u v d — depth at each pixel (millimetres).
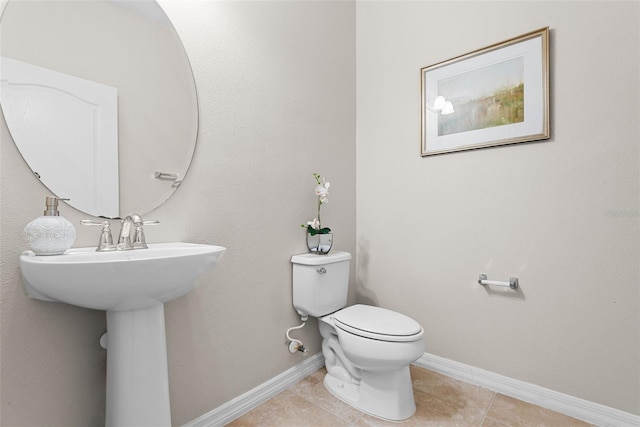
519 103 1598
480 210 1738
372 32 2189
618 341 1385
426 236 1939
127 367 970
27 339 938
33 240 858
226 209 1442
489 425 1395
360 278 2254
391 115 2090
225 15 1441
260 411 1508
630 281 1359
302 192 1826
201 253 970
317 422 1427
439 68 1863
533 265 1582
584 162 1450
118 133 1119
